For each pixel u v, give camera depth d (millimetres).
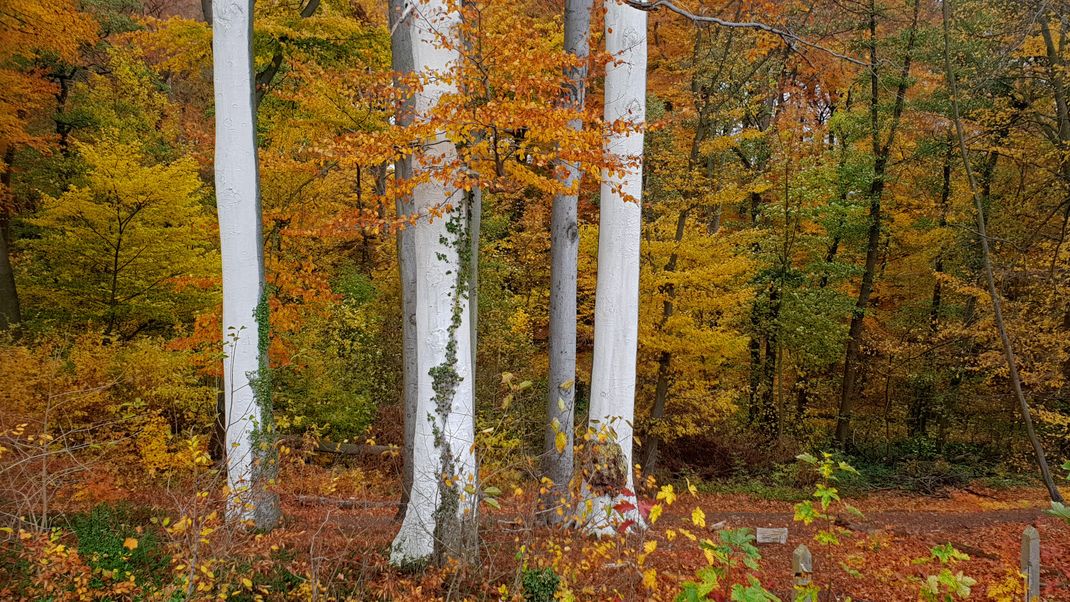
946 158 13469
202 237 11570
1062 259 11211
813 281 15305
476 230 6438
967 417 15648
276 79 11281
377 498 9797
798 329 13773
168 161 16500
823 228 15828
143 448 7859
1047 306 11461
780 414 15102
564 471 7250
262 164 10055
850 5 12516
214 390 9492
